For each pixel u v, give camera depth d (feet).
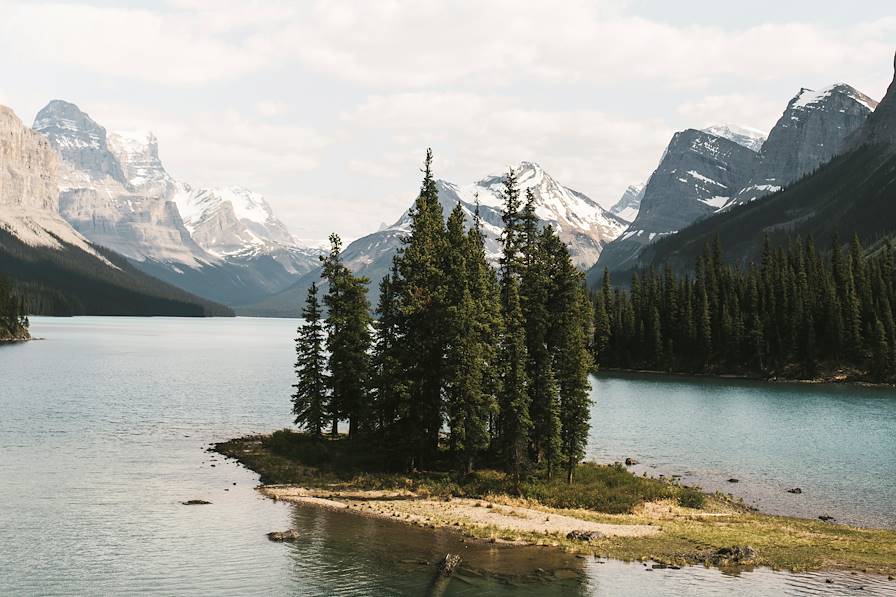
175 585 127.44
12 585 125.80
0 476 201.67
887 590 125.70
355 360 250.57
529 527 162.81
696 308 650.02
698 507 186.19
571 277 220.23
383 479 206.28
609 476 210.79
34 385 426.10
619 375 611.88
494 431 230.89
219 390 446.60
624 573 134.00
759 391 484.74
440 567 135.13
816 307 588.91
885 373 535.19
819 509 186.09
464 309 204.33
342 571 134.41
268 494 190.29
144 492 189.47
